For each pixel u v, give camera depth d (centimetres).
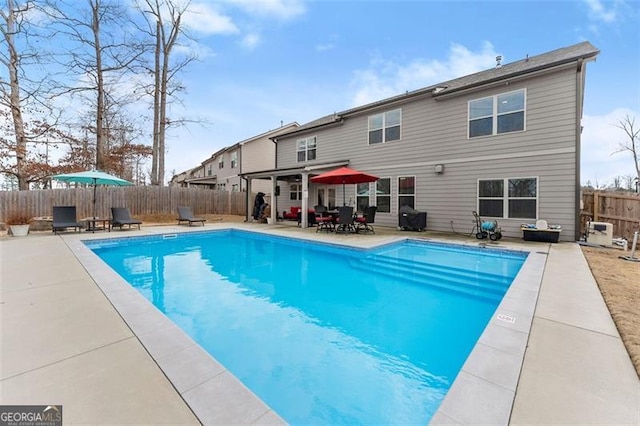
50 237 876
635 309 323
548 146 852
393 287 532
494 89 946
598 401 177
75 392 183
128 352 232
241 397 181
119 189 1430
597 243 763
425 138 1114
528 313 313
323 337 343
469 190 1005
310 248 880
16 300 347
